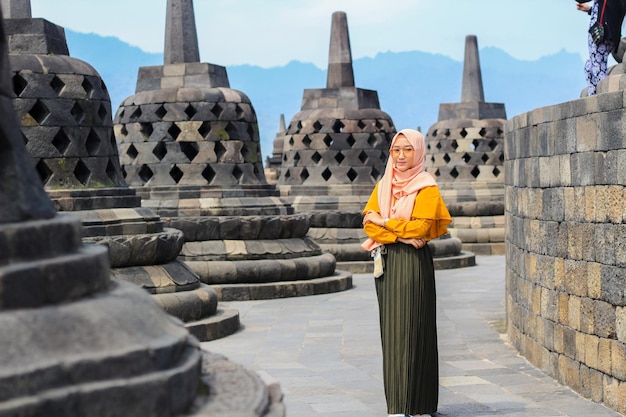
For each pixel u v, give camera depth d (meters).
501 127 26.55
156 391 3.15
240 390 3.52
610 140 7.66
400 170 7.06
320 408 7.71
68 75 11.52
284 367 9.48
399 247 6.98
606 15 10.48
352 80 20.97
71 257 3.31
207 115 15.88
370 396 8.17
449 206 25.02
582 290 8.19
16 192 3.32
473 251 24.53
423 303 6.98
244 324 12.43
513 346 10.55
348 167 20.30
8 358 2.93
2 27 3.47
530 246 9.60
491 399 8.02
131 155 16.14
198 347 3.59
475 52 27.70
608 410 7.64
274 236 15.70
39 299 3.16
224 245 15.28
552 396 8.15
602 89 8.91
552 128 8.84
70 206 11.20
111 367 3.10
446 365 9.55
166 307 11.09
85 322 3.19
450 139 26.64
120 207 11.65
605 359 7.78
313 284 15.53
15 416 2.83
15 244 3.18
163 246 11.55
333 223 19.45
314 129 20.45
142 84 16.36
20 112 11.23
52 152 11.33
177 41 16.39
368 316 13.05
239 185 15.91
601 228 7.83
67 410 2.95
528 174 9.66
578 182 8.23
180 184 15.77
